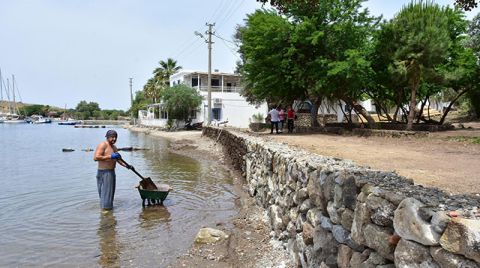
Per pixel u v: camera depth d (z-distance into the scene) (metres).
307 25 19.39
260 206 10.57
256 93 23.44
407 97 24.72
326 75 19.66
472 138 13.55
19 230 8.91
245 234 8.36
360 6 20.41
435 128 19.91
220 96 47.12
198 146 29.17
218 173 17.38
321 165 5.50
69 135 50.53
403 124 21.66
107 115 126.19
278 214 7.90
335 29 19.56
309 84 21.58
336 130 21.38
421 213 2.87
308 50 20.83
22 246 7.88
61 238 8.36
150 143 34.91
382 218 3.43
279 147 10.13
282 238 7.32
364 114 22.55
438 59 17.25
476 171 7.39
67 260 7.18
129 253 7.49
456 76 19.91
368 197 3.71
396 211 3.16
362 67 18.62
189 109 48.16
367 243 3.69
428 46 16.89
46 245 7.93
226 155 23.06
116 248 7.76
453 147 12.19
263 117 43.66
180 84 48.75
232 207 11.02
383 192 3.51
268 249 7.32
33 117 112.25
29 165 20.77
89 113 128.00
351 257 4.13
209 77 37.12
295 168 6.63
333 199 4.68
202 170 18.36
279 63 20.81
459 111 41.53
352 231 4.02
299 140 15.74
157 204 11.34
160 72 65.44
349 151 11.14
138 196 12.46
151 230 8.88
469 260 2.45
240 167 17.44
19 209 10.84
